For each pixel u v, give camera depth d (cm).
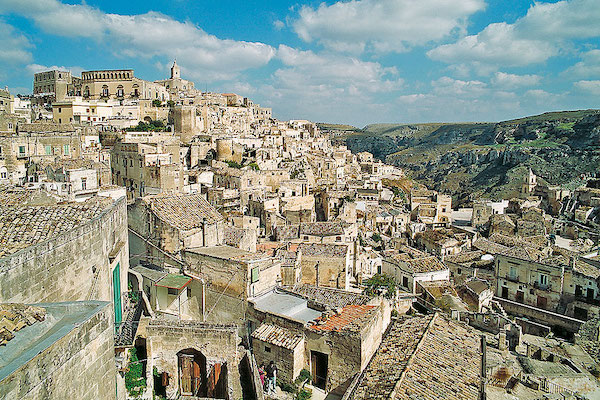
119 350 2823
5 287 1695
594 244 9838
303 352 3362
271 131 19538
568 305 6612
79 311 1644
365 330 3325
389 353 3266
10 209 2719
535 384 3906
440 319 3806
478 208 13038
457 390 2766
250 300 3644
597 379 4384
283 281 5022
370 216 10719
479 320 5400
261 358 3425
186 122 13775
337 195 11250
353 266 6681
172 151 9788
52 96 16400
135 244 4303
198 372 3016
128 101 14412
